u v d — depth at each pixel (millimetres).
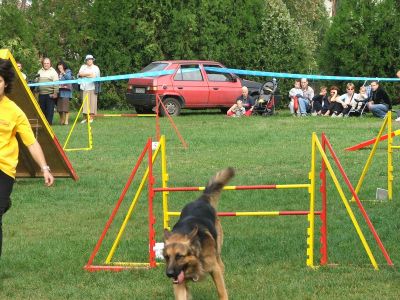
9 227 10734
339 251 8922
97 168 15836
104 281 7863
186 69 27531
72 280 7949
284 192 12688
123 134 21781
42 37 30422
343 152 17188
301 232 9984
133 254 8961
